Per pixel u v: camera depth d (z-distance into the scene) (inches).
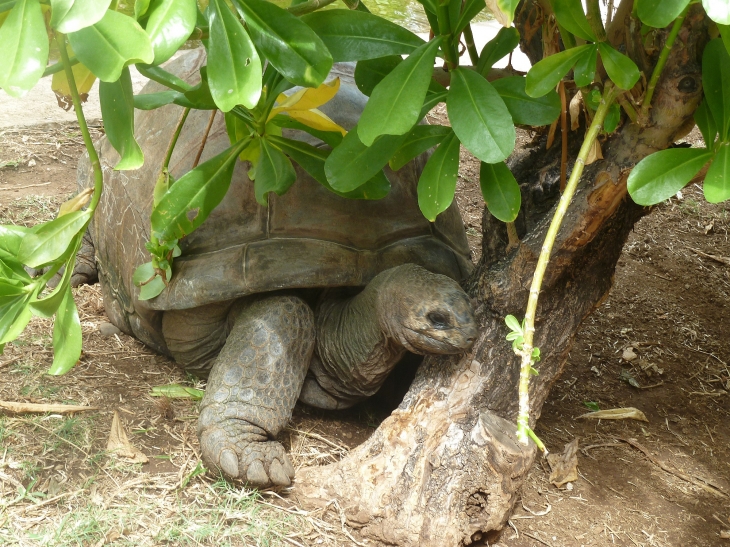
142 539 85.8
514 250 91.7
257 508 92.2
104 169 136.1
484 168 77.0
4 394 109.4
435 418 93.2
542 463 111.1
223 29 62.5
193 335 111.5
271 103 81.7
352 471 94.7
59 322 74.2
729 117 66.1
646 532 99.7
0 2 58.4
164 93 80.0
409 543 88.9
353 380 106.3
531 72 65.6
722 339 154.0
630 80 64.1
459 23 72.9
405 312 91.7
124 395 113.3
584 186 83.7
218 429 95.5
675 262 180.9
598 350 146.6
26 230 77.5
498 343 93.6
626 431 122.7
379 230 107.6
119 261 122.4
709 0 51.2
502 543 94.0
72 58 72.9
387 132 66.9
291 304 103.4
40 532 84.7
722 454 119.7
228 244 104.1
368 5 320.2
